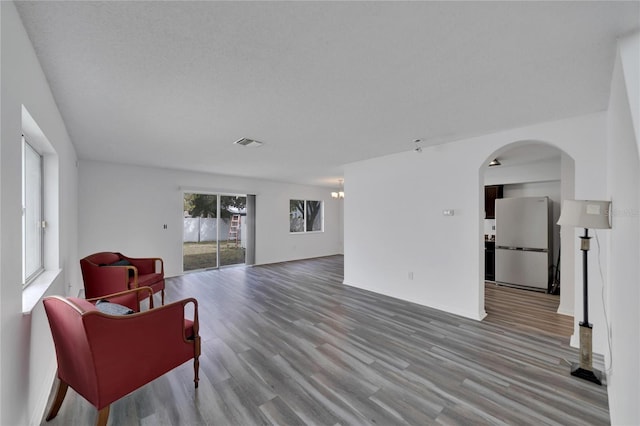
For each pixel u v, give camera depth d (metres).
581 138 2.70
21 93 1.43
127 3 1.30
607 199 2.52
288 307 3.91
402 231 4.29
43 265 2.56
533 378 2.21
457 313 3.64
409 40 1.59
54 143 2.39
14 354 1.34
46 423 1.73
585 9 1.34
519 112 2.64
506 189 5.74
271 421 1.75
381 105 2.49
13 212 1.32
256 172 6.20
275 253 7.66
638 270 1.26
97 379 1.51
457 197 3.65
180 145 3.86
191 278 5.69
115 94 2.27
